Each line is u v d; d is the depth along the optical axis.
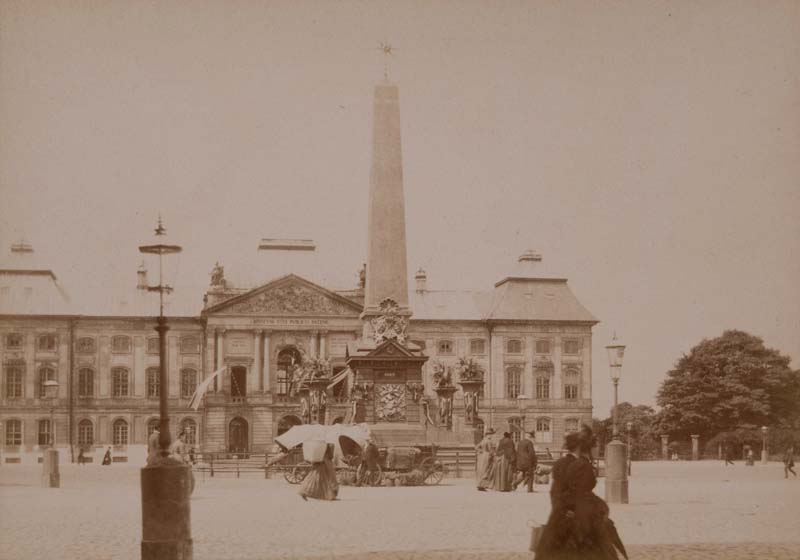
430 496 38.44
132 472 72.56
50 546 22.27
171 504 18.80
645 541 22.70
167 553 18.73
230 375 126.12
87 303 127.31
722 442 105.12
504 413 129.62
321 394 66.75
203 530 25.30
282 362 128.62
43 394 125.56
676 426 110.62
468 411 63.22
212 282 127.38
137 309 127.69
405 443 54.78
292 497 38.69
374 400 55.75
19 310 125.56
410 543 22.34
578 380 131.12
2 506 34.44
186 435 38.12
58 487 48.88
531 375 130.50
